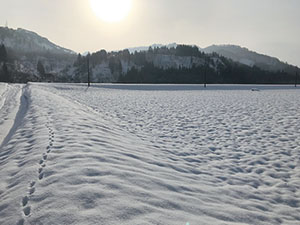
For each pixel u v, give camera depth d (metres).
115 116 12.79
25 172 3.82
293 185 4.79
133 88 48.84
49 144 5.46
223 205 3.55
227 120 12.17
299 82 120.56
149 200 3.10
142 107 17.53
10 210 2.75
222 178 4.98
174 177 4.38
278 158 6.42
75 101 20.16
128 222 2.50
